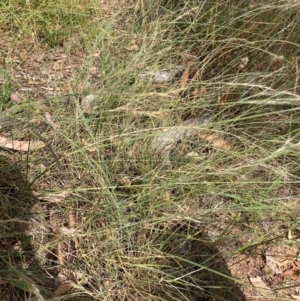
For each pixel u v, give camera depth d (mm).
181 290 1795
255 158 2123
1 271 1618
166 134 2104
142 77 2295
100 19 2771
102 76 2311
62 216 1885
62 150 2055
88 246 1788
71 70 2533
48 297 1671
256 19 2500
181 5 2746
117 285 1753
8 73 2332
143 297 1737
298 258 2004
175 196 1966
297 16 2445
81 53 2637
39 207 1894
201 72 2342
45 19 2678
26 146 2029
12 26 2643
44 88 2369
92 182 1992
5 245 1752
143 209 1880
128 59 2352
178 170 1922
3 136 2049
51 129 2090
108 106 2129
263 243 1825
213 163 2010
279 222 2045
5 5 2635
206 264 1864
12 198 1854
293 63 2387
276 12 2477
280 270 1961
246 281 1896
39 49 2619
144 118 2211
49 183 1979
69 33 2666
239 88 2316
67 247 1821
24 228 1796
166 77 2449
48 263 1764
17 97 2252
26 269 1708
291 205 1946
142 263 1792
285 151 1910
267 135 2191
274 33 2477
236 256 1951
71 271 1757
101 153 2035
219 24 2545
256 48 2262
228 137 2205
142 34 2531
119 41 2646
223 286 1798
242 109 2299
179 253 1867
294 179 2219
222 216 2033
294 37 2477
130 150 2072
